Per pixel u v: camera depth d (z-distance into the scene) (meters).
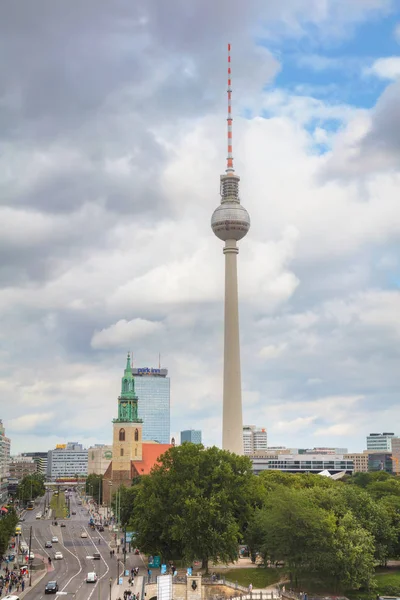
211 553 169.88
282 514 165.25
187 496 178.00
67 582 167.88
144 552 188.88
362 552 164.12
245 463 195.00
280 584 168.62
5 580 167.25
